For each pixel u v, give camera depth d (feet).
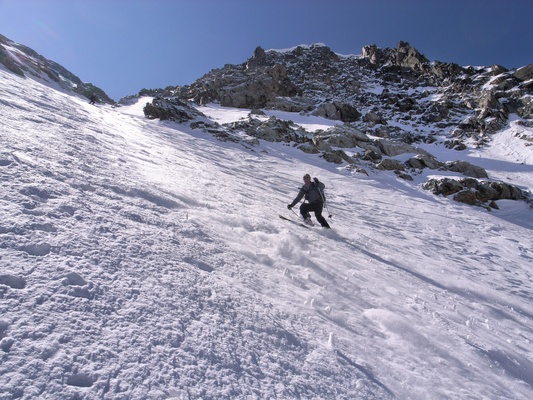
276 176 50.62
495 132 133.59
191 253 12.03
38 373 5.31
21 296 6.74
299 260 15.93
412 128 149.59
